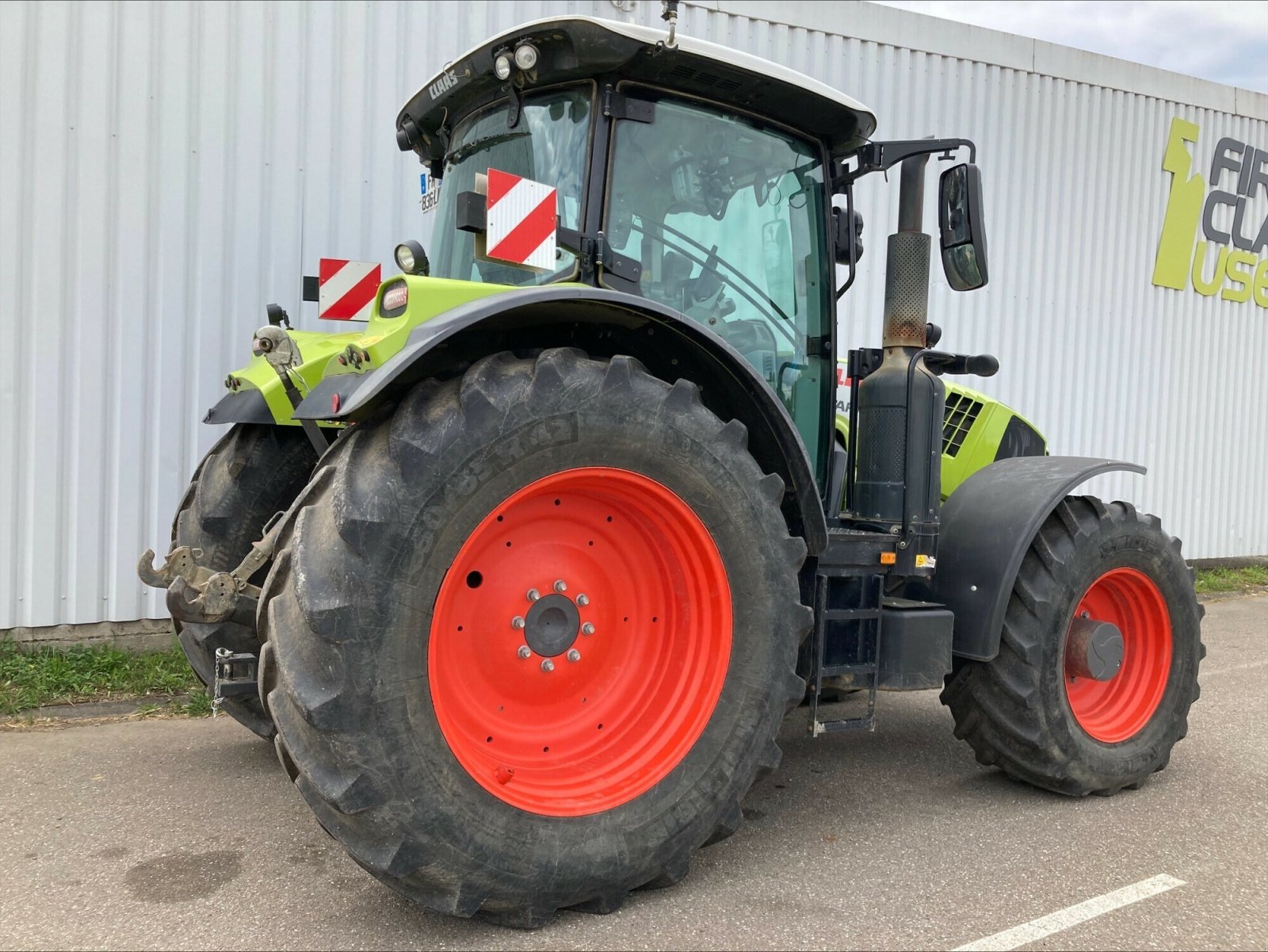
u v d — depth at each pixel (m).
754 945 2.03
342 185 4.77
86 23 4.20
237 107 4.51
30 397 4.22
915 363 2.86
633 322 2.34
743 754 2.31
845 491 3.23
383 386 1.89
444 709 2.04
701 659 2.34
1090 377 7.41
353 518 1.86
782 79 2.55
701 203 2.67
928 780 3.21
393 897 2.23
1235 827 2.80
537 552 2.26
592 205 2.45
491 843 1.97
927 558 2.85
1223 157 7.98
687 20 5.56
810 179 2.91
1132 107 7.39
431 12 4.90
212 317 4.54
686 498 2.26
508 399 2.03
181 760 3.25
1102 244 7.36
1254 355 8.45
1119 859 2.53
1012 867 2.47
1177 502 8.05
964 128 6.63
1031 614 2.90
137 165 4.34
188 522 3.19
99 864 2.40
